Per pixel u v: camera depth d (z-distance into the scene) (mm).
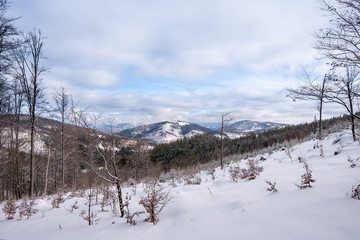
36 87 11227
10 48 7770
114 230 3180
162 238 2562
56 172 18203
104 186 6301
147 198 3504
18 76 10492
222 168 13031
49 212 5629
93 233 3191
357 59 3605
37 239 3375
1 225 4738
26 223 4613
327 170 4746
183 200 4277
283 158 10047
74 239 3066
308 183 3578
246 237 2066
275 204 2963
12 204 5602
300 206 2666
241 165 12602
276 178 4977
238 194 4188
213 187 5625
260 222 2389
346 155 6066
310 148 10867
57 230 3719
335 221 2061
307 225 2074
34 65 11055
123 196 6637
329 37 3801
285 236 1926
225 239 2127
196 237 2342
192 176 9984
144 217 3666
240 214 2852
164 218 3430
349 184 3283
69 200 7414
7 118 12492
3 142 13703
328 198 2793
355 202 2471
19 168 15359
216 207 3523
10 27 7074
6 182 18078
